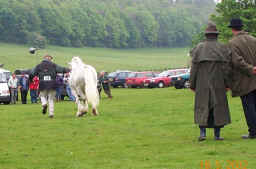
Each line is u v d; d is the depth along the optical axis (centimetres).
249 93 1006
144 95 3300
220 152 864
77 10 19975
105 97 3231
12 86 2938
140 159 845
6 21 16525
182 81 4256
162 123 1384
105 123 1427
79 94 1666
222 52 974
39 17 17962
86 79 1609
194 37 9288
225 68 976
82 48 17950
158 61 13475
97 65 11262
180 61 13638
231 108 1823
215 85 968
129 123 1412
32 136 1203
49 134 1227
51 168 804
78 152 941
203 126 984
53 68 1675
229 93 2947
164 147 955
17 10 17238
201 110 973
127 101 2605
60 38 17975
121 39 19700
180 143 994
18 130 1340
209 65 970
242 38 1020
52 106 1689
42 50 14412
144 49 19675
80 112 1683
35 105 2581
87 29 19288
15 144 1078
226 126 1251
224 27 3825
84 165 812
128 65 11581
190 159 817
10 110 2197
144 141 1047
